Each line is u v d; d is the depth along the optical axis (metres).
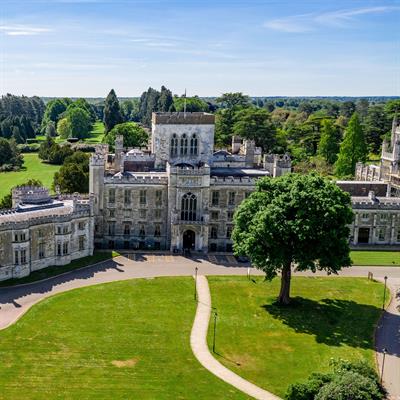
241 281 106.94
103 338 80.31
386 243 137.50
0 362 72.25
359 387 60.19
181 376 70.62
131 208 126.06
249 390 67.81
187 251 124.38
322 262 91.56
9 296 95.06
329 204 90.19
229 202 128.00
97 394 65.50
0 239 100.75
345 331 86.12
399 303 98.25
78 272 108.69
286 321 89.00
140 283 103.62
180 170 123.50
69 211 114.44
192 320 87.94
